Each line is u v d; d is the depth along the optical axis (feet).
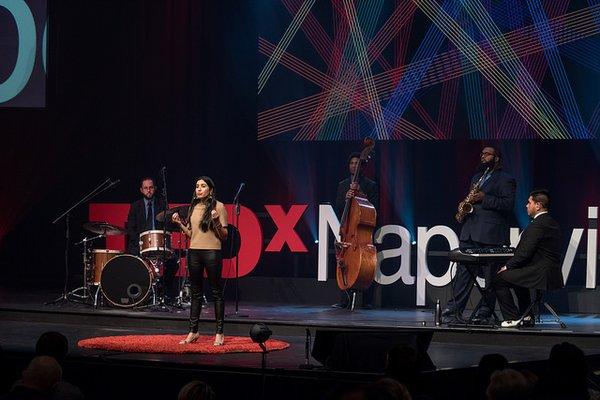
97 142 37.70
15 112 38.34
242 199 36.14
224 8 35.68
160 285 31.71
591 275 31.09
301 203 35.50
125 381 22.27
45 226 38.19
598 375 21.59
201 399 12.31
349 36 33.63
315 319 28.53
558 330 25.90
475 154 33.45
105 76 37.32
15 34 37.42
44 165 38.19
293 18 34.24
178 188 36.73
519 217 32.94
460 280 28.68
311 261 35.27
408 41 33.06
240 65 35.70
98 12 37.11
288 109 34.32
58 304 31.94
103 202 37.60
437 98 32.86
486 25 32.35
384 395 10.04
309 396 20.74
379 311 31.42
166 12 36.40
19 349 23.79
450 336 26.21
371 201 32.17
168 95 36.63
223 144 36.27
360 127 33.58
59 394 14.69
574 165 32.65
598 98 31.53
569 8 31.65
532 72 31.99
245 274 34.30
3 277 38.45
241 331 27.86
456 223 33.83
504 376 12.47
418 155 34.12
